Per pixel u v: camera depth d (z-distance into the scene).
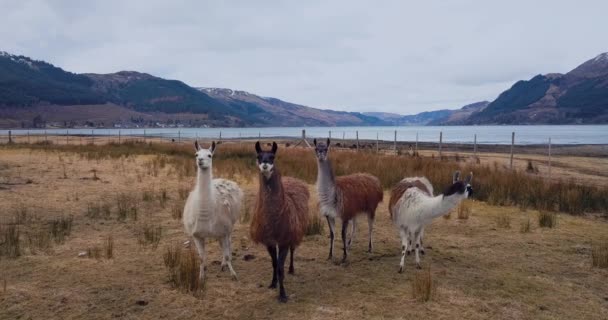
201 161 5.60
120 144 30.36
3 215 9.09
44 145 29.95
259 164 5.19
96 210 9.70
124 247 7.35
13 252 6.81
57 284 5.76
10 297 5.32
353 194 7.14
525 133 108.06
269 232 5.36
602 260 6.73
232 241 7.93
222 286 5.86
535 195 12.05
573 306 5.34
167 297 5.45
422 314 5.04
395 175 14.58
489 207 11.19
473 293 5.67
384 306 5.25
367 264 6.85
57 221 8.53
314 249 7.58
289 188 6.27
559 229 9.03
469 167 16.11
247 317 4.98
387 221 9.62
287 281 6.09
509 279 6.19
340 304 5.31
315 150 6.82
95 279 5.95
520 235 8.52
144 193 11.27
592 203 11.34
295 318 4.94
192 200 5.84
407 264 6.84
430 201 6.21
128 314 5.00
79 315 4.95
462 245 7.84
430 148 38.66
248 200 11.34
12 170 14.63
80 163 17.69
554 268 6.68
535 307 5.29
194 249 7.33
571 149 36.97
